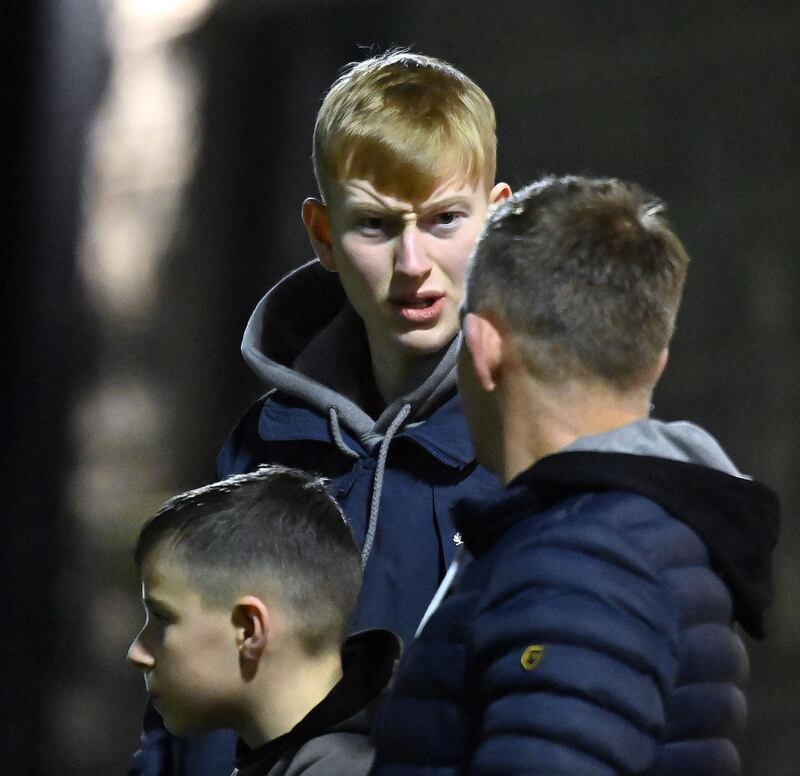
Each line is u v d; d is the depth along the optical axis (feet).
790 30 92.68
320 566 19.60
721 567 16.29
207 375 115.14
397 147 21.24
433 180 21.42
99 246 113.70
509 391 16.96
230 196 115.65
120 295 115.96
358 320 24.08
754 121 93.61
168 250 116.57
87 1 109.29
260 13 113.29
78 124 109.50
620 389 16.71
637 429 16.66
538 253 16.75
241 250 115.24
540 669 14.98
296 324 24.81
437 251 21.77
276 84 114.21
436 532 21.85
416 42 106.32
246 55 114.52
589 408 16.65
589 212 17.02
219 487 20.18
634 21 97.71
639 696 14.93
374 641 19.70
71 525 108.27
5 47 101.09
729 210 93.50
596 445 16.42
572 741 14.64
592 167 98.27
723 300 92.84
